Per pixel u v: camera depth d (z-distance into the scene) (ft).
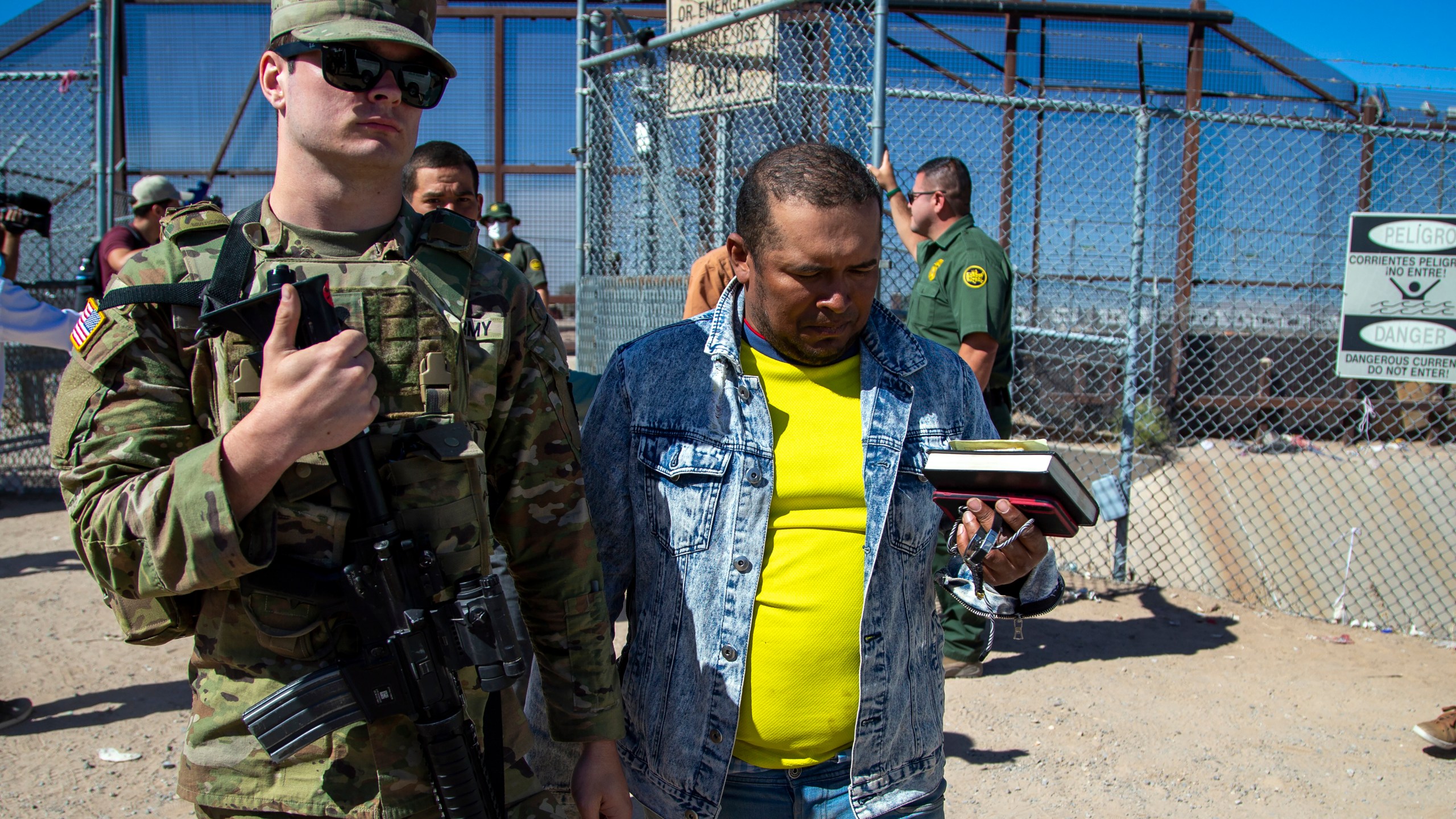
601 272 19.69
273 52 4.70
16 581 17.07
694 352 5.72
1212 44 27.25
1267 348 29.43
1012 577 5.43
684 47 16.49
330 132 4.59
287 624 4.48
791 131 15.69
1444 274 15.74
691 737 5.51
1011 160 24.88
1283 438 29.58
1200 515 22.54
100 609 15.79
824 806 5.51
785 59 15.48
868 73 15.33
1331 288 28.14
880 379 5.71
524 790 5.20
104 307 4.43
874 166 14.55
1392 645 15.02
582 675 5.24
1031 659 14.25
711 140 17.06
